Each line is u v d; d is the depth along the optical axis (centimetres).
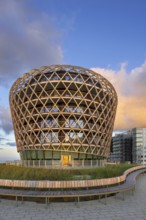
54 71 4572
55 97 4488
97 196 1545
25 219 1101
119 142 13212
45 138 4478
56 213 1196
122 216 1155
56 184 1459
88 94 4759
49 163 4006
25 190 1454
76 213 1198
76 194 1309
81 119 4684
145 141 11325
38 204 1366
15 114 5231
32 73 4716
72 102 4647
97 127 4869
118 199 1519
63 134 4547
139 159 11238
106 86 5016
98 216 1152
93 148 4778
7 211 1227
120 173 2381
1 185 1547
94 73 4916
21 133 5034
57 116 4538
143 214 1189
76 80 4641
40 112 4531
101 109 5050
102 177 2000
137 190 1884
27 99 4834
